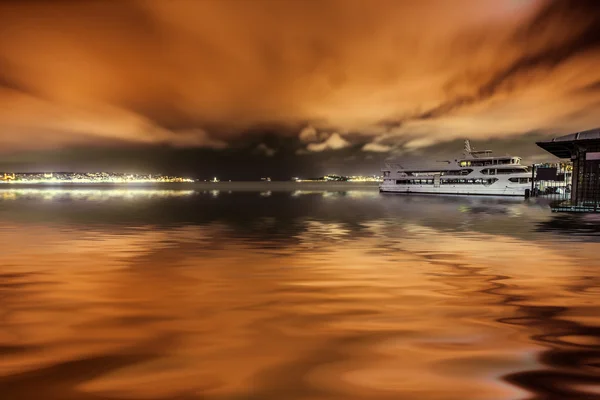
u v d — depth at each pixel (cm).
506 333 912
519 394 663
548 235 2655
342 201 7862
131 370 740
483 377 717
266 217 4197
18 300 1159
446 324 970
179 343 857
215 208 5672
